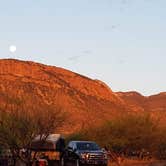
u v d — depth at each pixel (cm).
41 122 3319
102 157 3609
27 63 17612
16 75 16138
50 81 16262
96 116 13712
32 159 3406
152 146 5809
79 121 8444
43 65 18125
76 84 17538
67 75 17950
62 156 3519
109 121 5703
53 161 3472
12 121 3272
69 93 15875
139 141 5678
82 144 3691
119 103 17975
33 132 3291
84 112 14025
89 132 5397
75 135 5009
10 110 3350
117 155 5459
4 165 3344
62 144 3541
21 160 3269
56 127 3391
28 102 3512
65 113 3525
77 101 15388
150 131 5809
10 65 17038
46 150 3431
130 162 5116
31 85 15175
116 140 5412
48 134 3341
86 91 17325
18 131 3272
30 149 3278
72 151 3612
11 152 3291
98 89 18212
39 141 3303
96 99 16888
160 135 5925
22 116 3294
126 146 5544
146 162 5141
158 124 6128
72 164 3581
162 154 5938
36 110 3359
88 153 3562
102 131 5497
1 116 3294
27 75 16488
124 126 5678
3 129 3253
